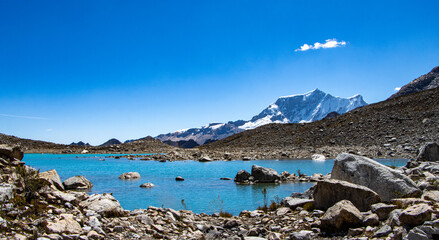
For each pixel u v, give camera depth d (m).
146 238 9.94
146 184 27.69
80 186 26.20
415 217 8.70
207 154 69.88
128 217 12.05
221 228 12.19
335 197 13.20
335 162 15.67
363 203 12.29
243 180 31.30
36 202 10.70
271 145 92.12
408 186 12.88
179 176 35.03
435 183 14.55
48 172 15.98
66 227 9.02
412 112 84.81
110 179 33.00
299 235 9.89
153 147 103.56
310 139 88.38
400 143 63.06
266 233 11.27
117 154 86.06
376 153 54.28
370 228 9.71
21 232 8.03
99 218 10.93
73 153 86.88
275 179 30.97
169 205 19.72
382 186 13.35
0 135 95.38
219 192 24.88
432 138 60.31
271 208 16.47
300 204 15.35
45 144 98.38
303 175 33.38
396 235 8.39
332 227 10.63
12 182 11.68
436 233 7.74
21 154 15.62
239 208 18.98
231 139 123.44
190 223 12.78
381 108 98.81
